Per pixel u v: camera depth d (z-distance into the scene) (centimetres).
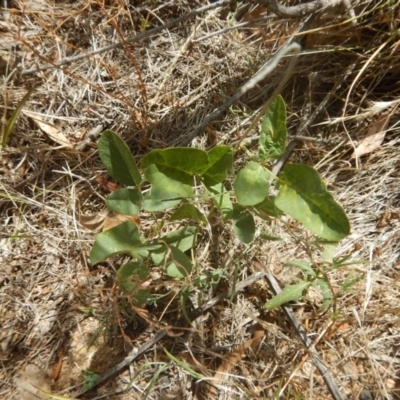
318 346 30
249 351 30
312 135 37
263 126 27
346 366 30
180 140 36
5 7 39
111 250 27
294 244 33
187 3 39
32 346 31
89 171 35
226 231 33
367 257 33
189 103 37
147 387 29
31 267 33
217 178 27
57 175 35
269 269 32
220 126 37
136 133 36
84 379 29
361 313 31
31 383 30
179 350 30
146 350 30
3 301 32
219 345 31
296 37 36
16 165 35
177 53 38
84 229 33
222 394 29
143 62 38
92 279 32
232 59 38
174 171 26
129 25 39
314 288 32
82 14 39
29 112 36
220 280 32
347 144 36
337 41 36
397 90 36
